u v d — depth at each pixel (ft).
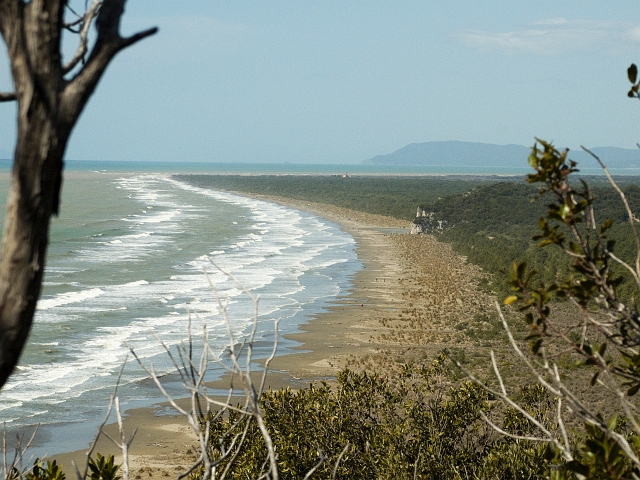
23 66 9.20
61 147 9.37
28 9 9.26
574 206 14.21
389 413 48.08
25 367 96.58
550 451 15.49
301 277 175.94
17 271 9.20
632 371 14.76
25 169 9.21
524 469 34.17
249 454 35.32
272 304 142.51
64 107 9.34
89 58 9.59
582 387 83.20
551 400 49.88
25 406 82.99
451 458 40.14
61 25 9.39
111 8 9.70
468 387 46.73
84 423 79.15
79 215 312.91
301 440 40.75
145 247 217.36
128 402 85.97
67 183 604.90
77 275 165.48
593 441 13.23
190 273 174.09
